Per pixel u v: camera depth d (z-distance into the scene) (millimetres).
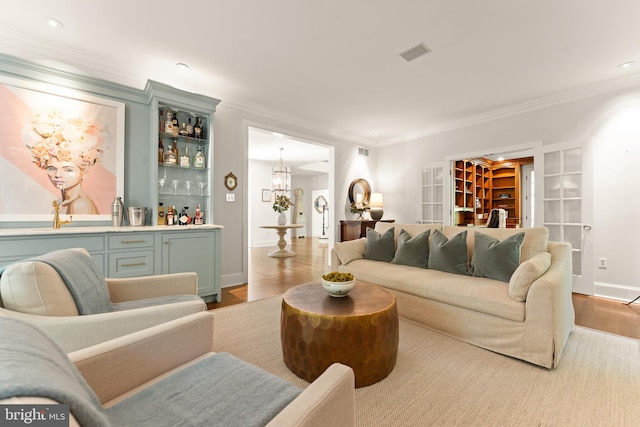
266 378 974
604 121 3432
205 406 827
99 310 1446
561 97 3691
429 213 5266
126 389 921
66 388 494
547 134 3871
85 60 2795
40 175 2615
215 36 2510
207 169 3549
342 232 5406
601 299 3332
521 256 2453
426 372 1774
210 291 3168
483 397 1537
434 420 1365
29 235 2221
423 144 5355
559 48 2676
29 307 1148
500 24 2336
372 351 1637
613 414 1403
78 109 2779
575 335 2311
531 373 1764
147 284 1847
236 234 3971
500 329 2002
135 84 3119
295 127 4715
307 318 1672
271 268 4961
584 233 3512
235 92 3699
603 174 3428
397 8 2154
